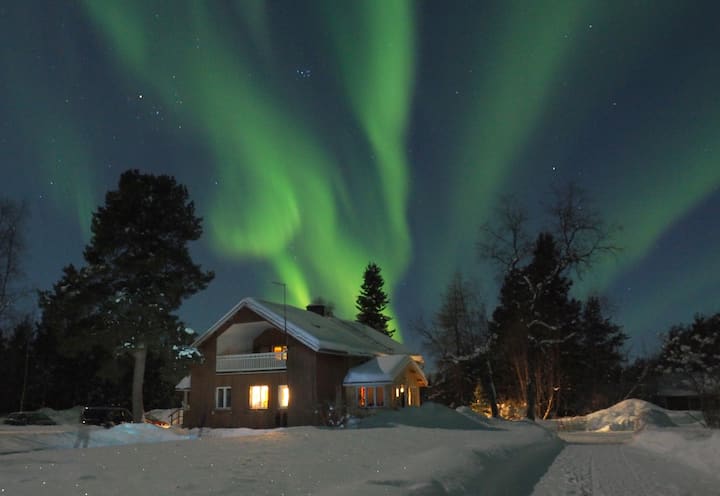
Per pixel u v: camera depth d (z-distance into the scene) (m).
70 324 33.28
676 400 57.44
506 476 11.09
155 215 34.97
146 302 33.56
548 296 59.38
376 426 25.16
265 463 9.46
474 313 46.81
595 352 64.69
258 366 33.09
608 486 11.19
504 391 55.16
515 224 42.50
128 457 9.65
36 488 6.79
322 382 31.23
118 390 52.31
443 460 9.61
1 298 38.88
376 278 78.00
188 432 27.70
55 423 40.50
